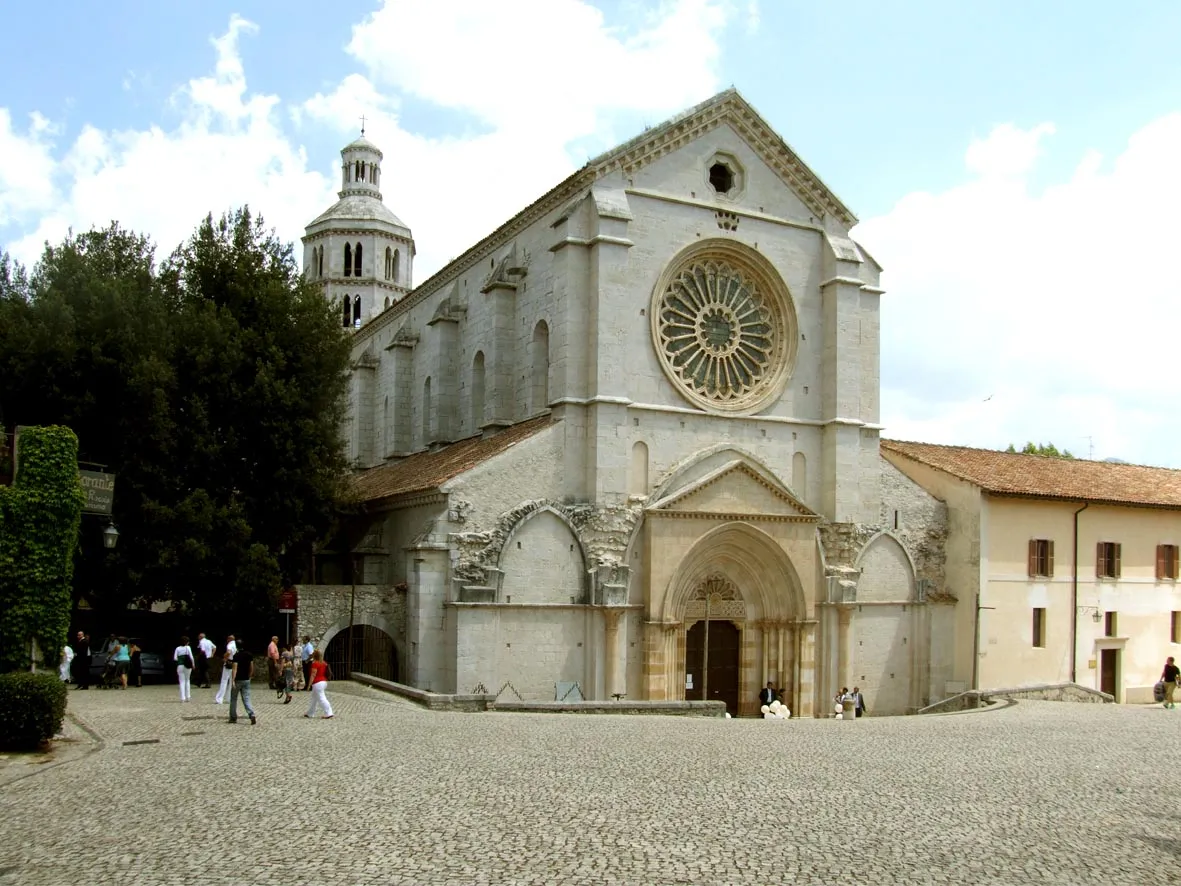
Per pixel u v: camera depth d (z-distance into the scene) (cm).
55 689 2733
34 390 4422
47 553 3077
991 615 5462
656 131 4912
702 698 4903
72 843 1769
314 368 5044
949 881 1598
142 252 5166
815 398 5300
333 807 2023
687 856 1697
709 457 4919
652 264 4909
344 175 9006
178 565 4406
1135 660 5994
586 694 4581
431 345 6356
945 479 5653
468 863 1644
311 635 4575
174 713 3472
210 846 1742
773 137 5238
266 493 4828
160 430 4453
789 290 5253
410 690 4003
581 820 1928
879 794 2241
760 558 5000
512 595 4497
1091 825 1984
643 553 4734
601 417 4688
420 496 4775
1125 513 6031
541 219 5259
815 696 5050
